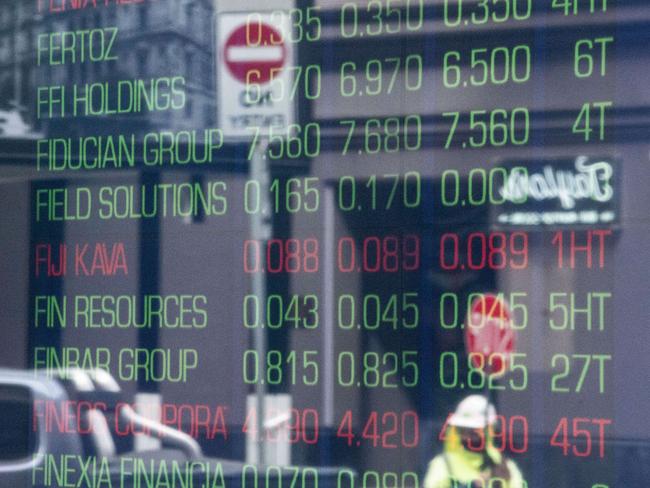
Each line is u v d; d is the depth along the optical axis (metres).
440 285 4.22
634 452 4.02
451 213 4.23
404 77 4.30
